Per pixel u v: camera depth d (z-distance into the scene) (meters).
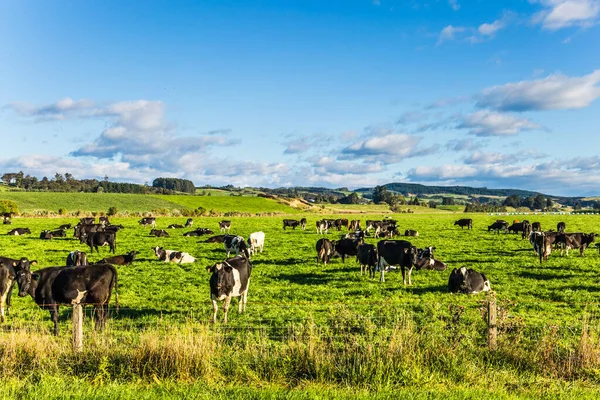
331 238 48.41
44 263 29.48
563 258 31.23
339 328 13.17
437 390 9.31
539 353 10.70
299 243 43.09
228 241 34.03
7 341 10.77
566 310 16.84
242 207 142.00
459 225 67.19
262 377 10.07
